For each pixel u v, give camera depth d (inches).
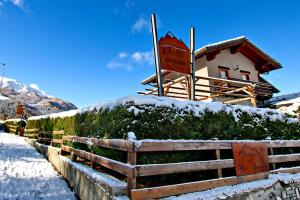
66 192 247.3
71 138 300.5
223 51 644.1
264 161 220.5
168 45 273.9
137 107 183.9
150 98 191.0
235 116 230.8
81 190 221.9
